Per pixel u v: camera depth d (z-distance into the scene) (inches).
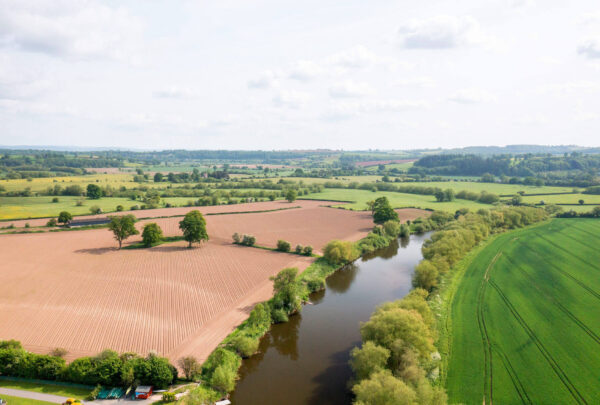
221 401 1756.9
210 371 1908.2
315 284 3186.5
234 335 2301.9
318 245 4434.1
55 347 2140.7
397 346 1782.7
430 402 1496.1
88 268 3523.6
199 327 2409.0
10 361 1847.9
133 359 1882.4
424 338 1862.7
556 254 3860.7
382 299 3019.2
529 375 1824.6
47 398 1686.8
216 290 3019.2
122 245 4370.1
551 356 1994.3
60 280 3203.7
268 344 2304.4
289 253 4106.8
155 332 2335.1
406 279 3496.6
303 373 1999.3
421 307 2212.1
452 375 1831.9
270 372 2007.9
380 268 3836.1
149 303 2758.4
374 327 1953.7
